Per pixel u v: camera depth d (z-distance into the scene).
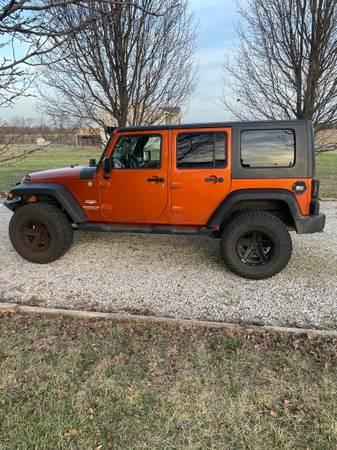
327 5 6.70
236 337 2.97
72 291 4.00
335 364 2.63
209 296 3.86
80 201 4.64
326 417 2.15
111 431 2.05
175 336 3.01
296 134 3.95
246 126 4.03
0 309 3.43
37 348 2.84
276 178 4.02
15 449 1.94
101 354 2.76
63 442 1.98
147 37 6.95
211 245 5.59
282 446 1.95
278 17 7.23
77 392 2.36
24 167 17.69
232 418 2.15
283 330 3.05
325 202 8.92
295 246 5.43
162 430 2.06
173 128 4.19
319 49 7.02
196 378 2.49
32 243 4.79
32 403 2.26
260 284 4.14
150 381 2.46
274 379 2.48
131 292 3.97
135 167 4.38
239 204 4.26
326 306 3.59
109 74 6.98
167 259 5.00
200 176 4.16
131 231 4.59
